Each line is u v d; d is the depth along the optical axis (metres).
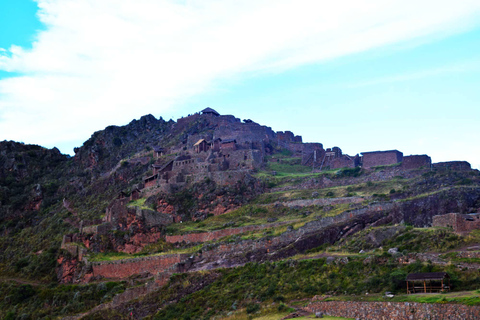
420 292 90.50
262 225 166.50
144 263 167.62
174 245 178.88
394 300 85.69
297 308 105.50
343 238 137.12
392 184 180.38
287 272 126.62
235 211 192.12
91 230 194.12
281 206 184.88
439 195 141.38
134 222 191.25
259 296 121.06
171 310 136.00
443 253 104.81
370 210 148.25
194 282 144.25
